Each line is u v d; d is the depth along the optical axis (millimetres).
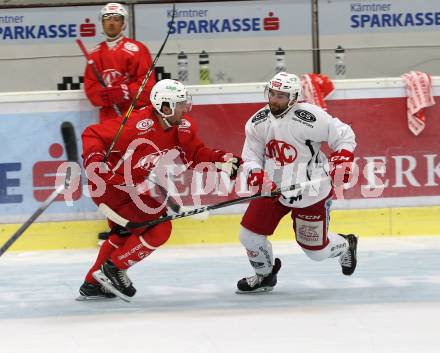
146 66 20922
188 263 20078
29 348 13367
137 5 26234
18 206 22031
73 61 24109
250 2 26469
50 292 17531
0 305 16500
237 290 17203
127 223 15773
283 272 18891
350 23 26688
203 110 22203
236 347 13109
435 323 14242
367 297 16344
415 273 18375
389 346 12938
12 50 26391
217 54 24578
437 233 22766
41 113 21906
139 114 15930
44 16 26297
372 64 24984
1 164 21922
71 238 22188
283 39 26734
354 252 17375
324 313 15141
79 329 14492
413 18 26766
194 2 26344
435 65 25078
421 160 22578
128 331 14266
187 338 13703
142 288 17688
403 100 22484
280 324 14438
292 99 15930
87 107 21953
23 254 21641
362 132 22438
